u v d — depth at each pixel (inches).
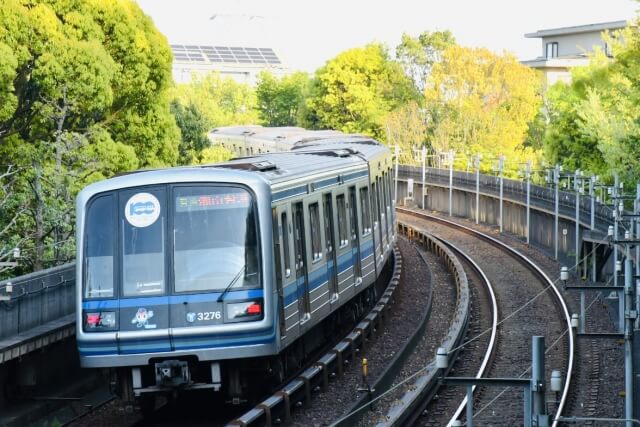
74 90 1680.6
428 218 3312.0
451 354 1290.6
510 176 3548.2
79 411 1032.8
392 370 1180.5
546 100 3873.0
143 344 924.0
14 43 1649.9
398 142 4045.3
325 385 1098.1
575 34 4938.5
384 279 1991.9
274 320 945.5
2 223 1470.2
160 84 2078.0
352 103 4500.5
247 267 935.0
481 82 3885.3
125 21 1931.6
